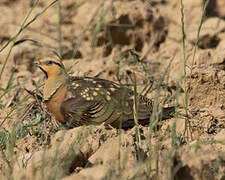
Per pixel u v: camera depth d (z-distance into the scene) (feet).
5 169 30.17
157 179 27.96
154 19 56.29
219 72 40.70
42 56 51.26
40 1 64.85
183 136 33.99
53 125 37.55
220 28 54.13
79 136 31.91
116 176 26.76
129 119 35.94
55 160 28.30
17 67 50.52
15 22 59.72
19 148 33.55
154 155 29.07
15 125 33.76
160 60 51.31
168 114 35.96
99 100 35.47
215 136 34.32
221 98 40.65
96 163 30.22
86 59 52.54
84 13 59.47
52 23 59.93
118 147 30.76
